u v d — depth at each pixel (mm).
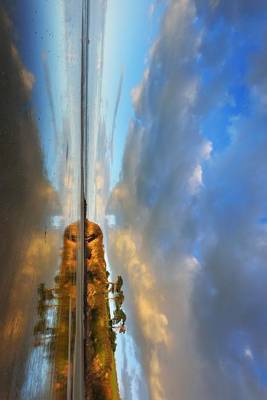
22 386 7000
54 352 9945
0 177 7766
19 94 10000
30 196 10219
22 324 7816
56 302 11828
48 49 14242
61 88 16516
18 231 8539
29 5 12156
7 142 8516
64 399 9180
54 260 13234
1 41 8891
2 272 7059
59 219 15469
